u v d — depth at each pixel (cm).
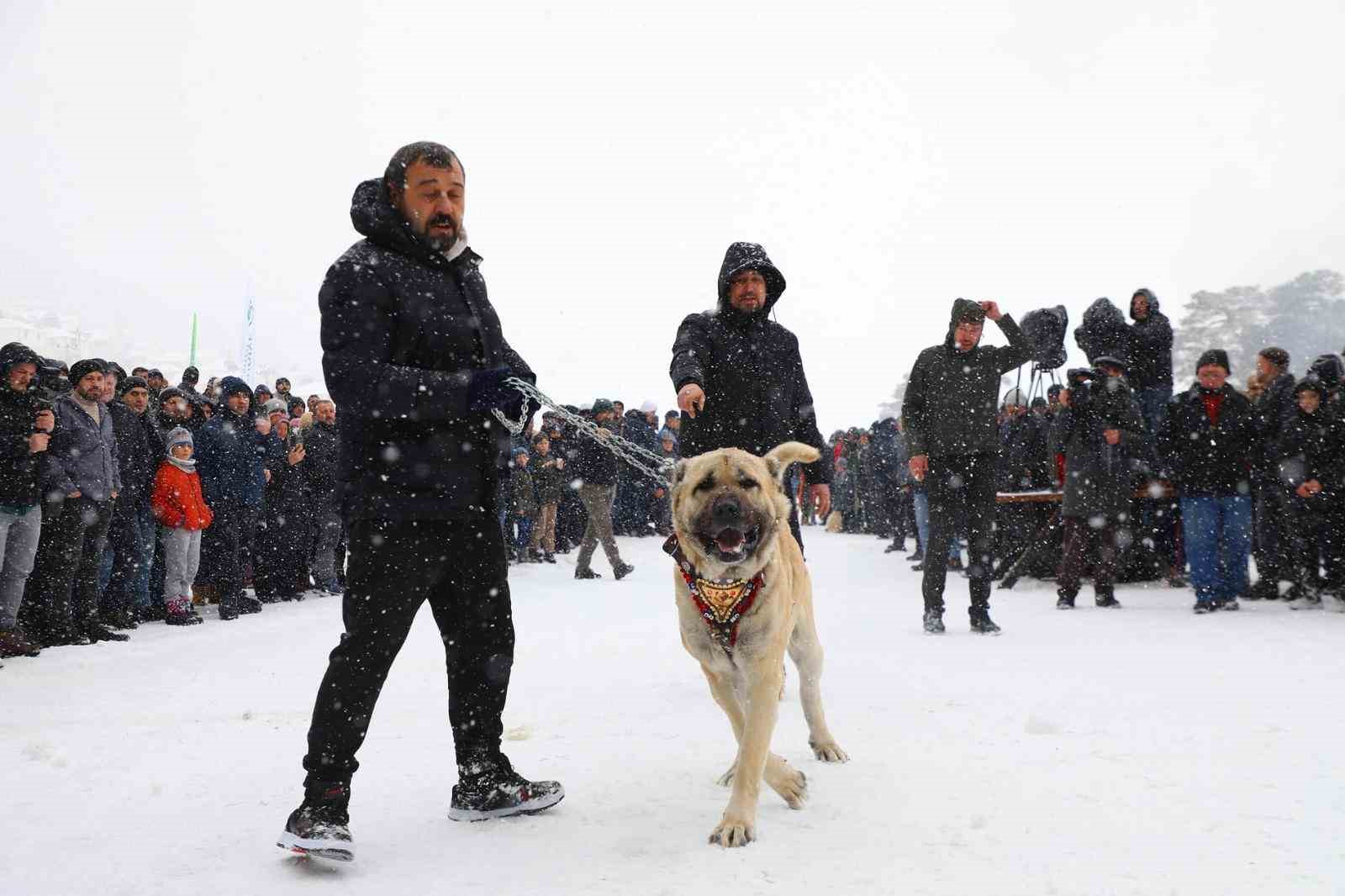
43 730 421
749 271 499
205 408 973
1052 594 925
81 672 572
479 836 278
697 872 245
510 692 492
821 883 236
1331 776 312
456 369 301
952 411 683
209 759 367
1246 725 381
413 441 284
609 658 596
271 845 271
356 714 270
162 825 288
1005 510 1048
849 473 2186
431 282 298
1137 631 660
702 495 307
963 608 830
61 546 676
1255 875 234
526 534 1366
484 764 296
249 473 864
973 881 234
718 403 501
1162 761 334
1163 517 974
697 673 539
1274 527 842
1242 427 771
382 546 280
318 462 1022
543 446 1411
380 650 276
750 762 279
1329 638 608
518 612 835
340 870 251
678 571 321
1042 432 1102
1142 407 970
